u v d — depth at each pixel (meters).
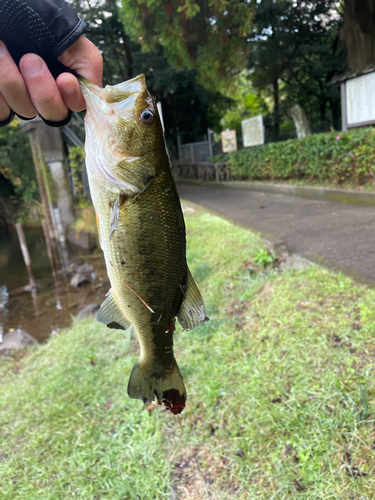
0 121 0.21
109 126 0.22
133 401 0.51
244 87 4.27
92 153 0.22
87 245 2.13
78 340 0.76
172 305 0.24
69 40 0.19
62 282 1.65
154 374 0.25
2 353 0.85
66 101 0.20
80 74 0.21
